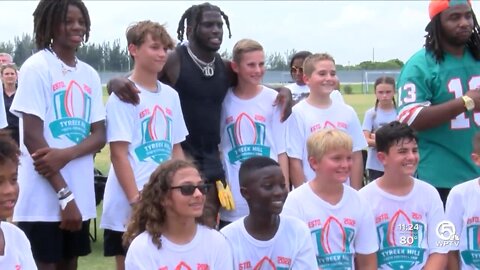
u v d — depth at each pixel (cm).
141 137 496
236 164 548
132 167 492
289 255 430
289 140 559
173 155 512
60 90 473
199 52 534
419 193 495
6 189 358
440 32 508
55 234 469
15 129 803
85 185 480
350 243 473
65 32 473
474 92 492
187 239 405
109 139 491
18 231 378
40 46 479
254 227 430
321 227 465
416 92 512
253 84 551
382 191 494
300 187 478
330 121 565
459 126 509
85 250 489
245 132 549
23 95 463
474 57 520
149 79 504
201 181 403
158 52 497
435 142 515
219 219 548
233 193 547
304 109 566
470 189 496
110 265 715
